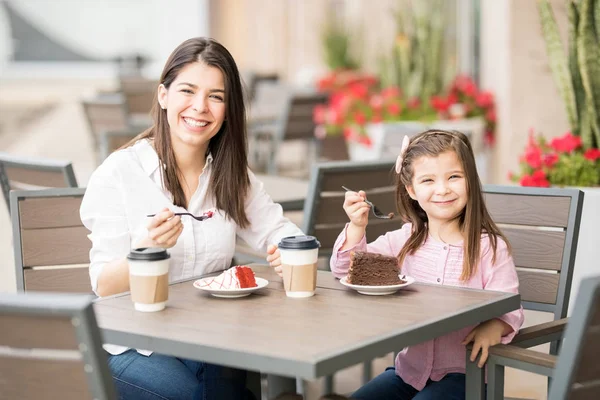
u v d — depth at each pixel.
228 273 2.44
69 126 14.91
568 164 4.54
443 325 2.12
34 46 22.02
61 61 22.02
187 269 2.80
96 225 2.74
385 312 2.19
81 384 1.68
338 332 2.00
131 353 2.66
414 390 2.68
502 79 6.59
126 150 2.82
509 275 2.63
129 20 21.55
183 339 1.97
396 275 2.45
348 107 7.66
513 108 6.28
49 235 3.04
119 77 10.18
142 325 2.11
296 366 1.79
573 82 4.67
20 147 12.88
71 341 1.65
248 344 1.91
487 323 2.43
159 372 2.57
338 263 2.69
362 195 2.64
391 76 8.20
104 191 2.74
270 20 15.29
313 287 2.40
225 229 2.86
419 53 8.05
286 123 8.16
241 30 16.67
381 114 7.49
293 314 2.19
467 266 2.62
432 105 7.31
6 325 1.67
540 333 2.52
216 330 2.05
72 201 3.06
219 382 2.46
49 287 3.03
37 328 1.66
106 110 6.51
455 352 2.60
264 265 2.90
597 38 4.51
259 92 9.88
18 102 18.33
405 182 2.71
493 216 3.03
